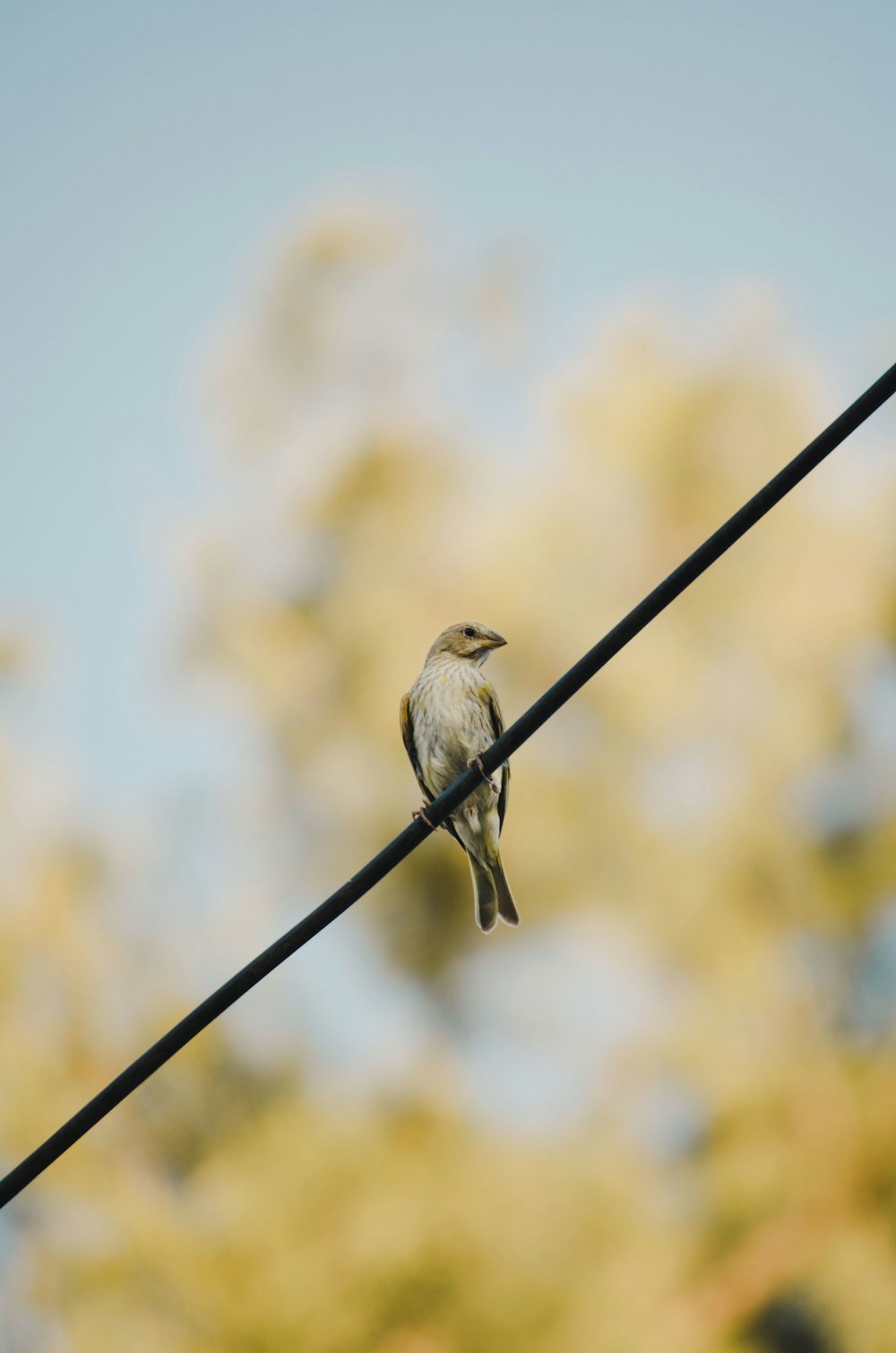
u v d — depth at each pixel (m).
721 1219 11.20
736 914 12.34
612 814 12.70
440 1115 11.34
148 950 12.51
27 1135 11.30
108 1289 10.35
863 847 12.49
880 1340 10.64
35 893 12.22
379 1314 10.16
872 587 12.73
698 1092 11.95
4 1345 10.55
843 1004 12.38
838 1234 11.07
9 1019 11.77
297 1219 10.53
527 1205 10.87
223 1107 11.86
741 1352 10.66
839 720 12.60
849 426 5.63
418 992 12.95
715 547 5.84
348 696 13.69
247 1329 10.06
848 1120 11.48
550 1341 10.33
